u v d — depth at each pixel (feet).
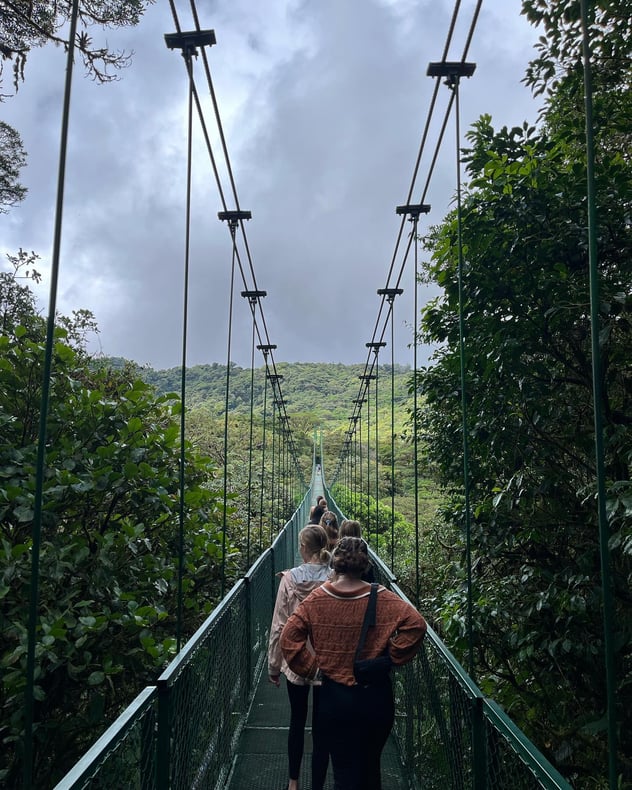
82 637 9.23
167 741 5.62
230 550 15.61
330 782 9.02
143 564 11.78
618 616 9.93
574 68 10.80
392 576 11.86
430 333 12.68
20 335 11.62
